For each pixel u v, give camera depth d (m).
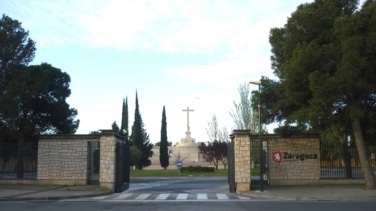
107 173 26.89
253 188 26.83
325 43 24.70
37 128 36.84
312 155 28.42
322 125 26.25
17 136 29.89
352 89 23.16
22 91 29.62
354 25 22.69
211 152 67.06
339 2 25.14
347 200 20.72
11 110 29.00
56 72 39.62
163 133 74.19
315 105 23.78
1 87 30.16
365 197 21.12
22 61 31.28
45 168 29.45
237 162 26.81
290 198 21.77
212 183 36.12
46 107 37.16
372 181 24.83
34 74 33.84
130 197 23.03
